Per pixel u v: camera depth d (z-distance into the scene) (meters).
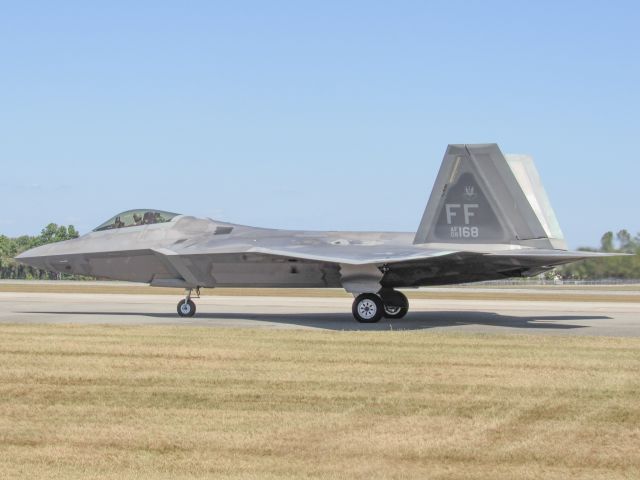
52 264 55.06
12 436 18.61
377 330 42.44
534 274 49.34
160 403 22.00
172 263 51.72
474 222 47.59
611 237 158.88
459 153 47.88
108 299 83.12
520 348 33.59
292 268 50.25
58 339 36.22
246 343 34.84
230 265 50.91
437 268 48.44
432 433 18.95
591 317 55.94
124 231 54.66
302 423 19.83
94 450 17.53
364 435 18.75
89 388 24.00
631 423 19.98
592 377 26.11
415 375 26.38
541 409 21.41
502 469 16.34
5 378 25.58
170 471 16.16
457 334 39.28
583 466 16.56
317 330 41.56
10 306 66.19
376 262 43.91
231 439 18.38
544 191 49.84
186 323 46.53
